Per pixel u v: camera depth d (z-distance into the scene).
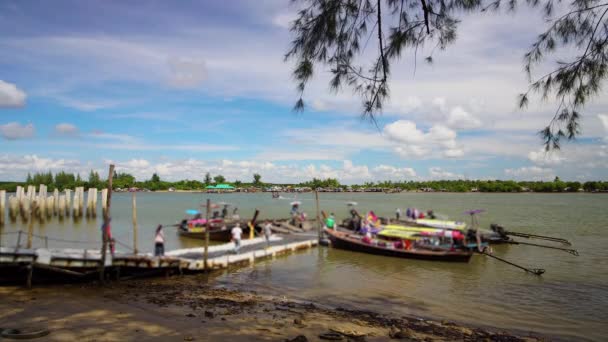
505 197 131.25
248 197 138.00
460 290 18.17
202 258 22.14
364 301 16.31
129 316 11.54
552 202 95.00
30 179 115.44
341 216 59.81
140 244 30.64
